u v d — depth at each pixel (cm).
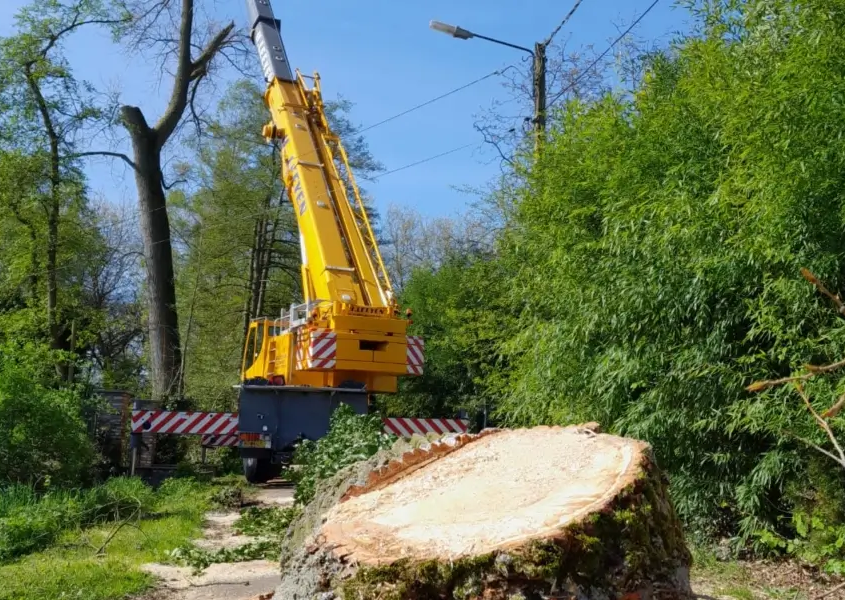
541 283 924
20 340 1764
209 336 2772
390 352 1324
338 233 1389
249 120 2742
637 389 778
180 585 637
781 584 600
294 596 332
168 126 2189
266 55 1612
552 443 398
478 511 329
